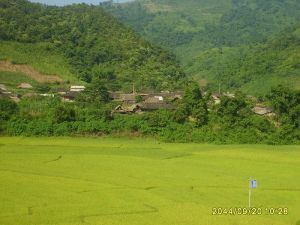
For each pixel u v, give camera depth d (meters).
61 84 194.75
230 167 79.56
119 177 69.81
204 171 75.56
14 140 102.06
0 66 194.12
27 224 47.34
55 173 71.50
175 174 72.75
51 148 93.62
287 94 117.38
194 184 66.38
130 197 58.50
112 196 58.84
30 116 113.62
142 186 64.56
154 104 145.50
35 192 59.97
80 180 67.31
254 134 110.25
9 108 116.81
